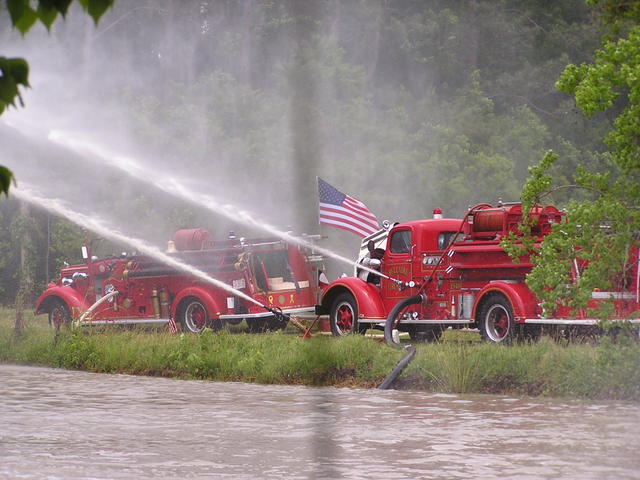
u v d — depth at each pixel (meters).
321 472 12.55
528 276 20.52
